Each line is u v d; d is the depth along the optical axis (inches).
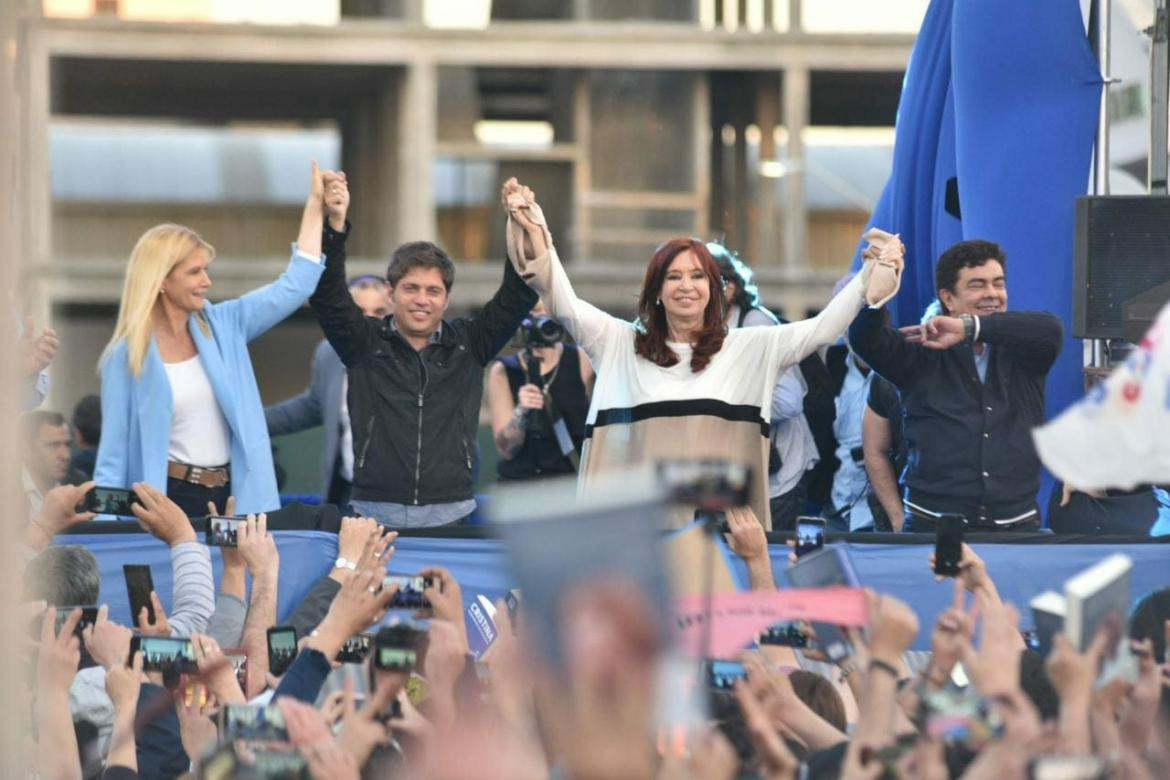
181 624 311.9
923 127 497.0
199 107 1887.3
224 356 404.5
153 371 397.1
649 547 147.8
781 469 447.8
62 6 1630.2
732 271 440.1
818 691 249.0
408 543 384.5
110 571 383.6
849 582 236.4
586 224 1721.2
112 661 254.5
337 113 1862.7
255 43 1658.5
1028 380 394.3
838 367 487.2
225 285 1696.6
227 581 317.1
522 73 1753.2
